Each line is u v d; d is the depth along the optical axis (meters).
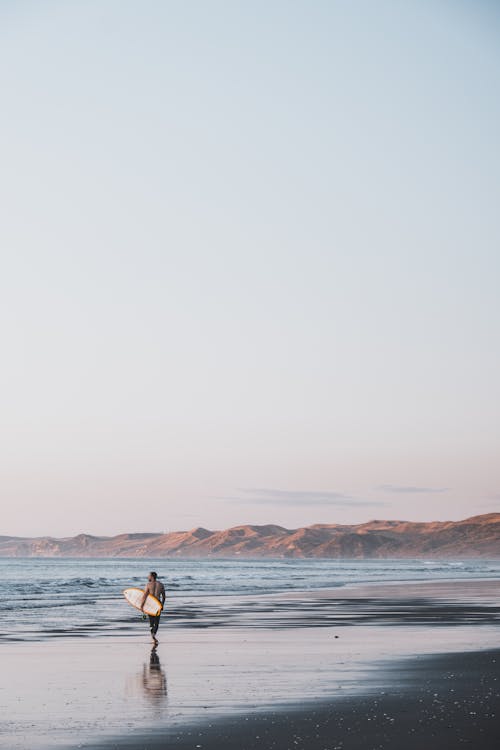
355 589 65.50
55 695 14.08
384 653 20.25
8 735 10.83
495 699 13.43
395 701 13.26
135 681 15.66
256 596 53.09
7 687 14.99
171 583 76.81
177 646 22.44
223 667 17.62
